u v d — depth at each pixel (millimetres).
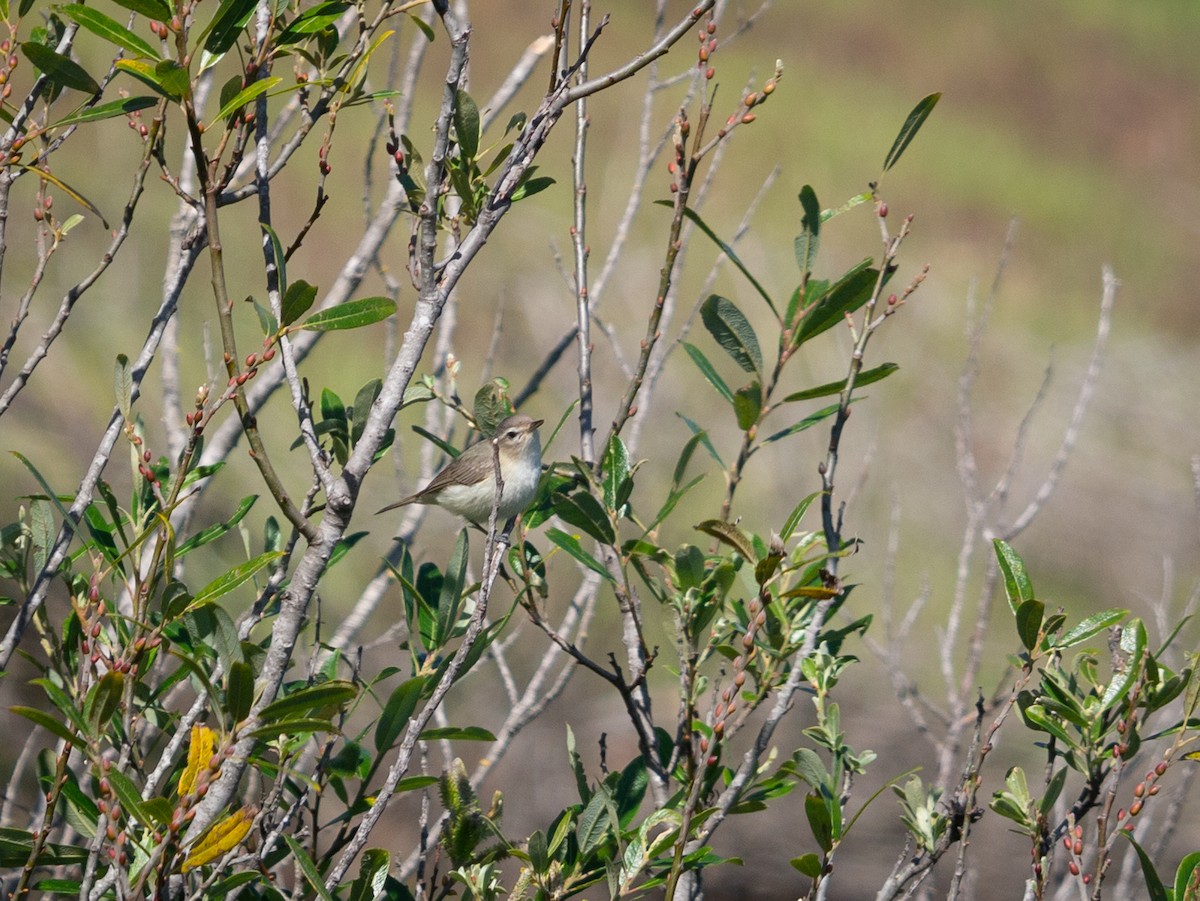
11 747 8844
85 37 17812
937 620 15453
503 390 5008
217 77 11086
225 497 12383
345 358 19109
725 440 16734
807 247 5008
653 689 12227
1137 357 22422
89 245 17031
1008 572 4277
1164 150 37969
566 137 23469
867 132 32844
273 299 3979
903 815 4492
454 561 4367
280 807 4180
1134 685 4105
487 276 19859
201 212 4445
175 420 6008
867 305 4414
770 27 38344
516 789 11164
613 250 6652
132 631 4160
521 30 30641
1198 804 9055
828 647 4797
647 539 5969
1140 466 19328
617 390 17344
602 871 4070
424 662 4398
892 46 39406
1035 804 4273
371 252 6254
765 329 18312
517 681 11969
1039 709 4266
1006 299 27109
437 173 3797
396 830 10109
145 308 16453
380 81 13969
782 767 4258
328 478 3662
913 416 19328
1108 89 40438
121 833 3373
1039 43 41656
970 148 34594
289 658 3613
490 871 4066
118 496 12359
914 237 28859
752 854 10422
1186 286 30078
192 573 11102
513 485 6992
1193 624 14531
